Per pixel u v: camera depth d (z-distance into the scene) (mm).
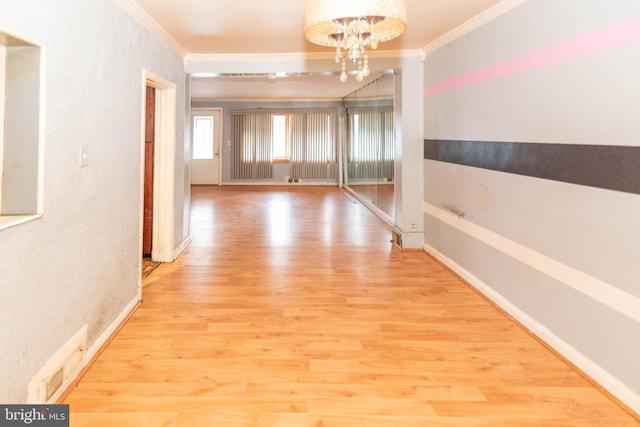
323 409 1799
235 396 1881
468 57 3312
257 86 7859
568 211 2201
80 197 2023
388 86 5812
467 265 3451
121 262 2596
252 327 2598
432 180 4207
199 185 10492
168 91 3799
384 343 2406
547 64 2344
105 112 2303
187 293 3174
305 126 10500
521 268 2648
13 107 1625
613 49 1879
